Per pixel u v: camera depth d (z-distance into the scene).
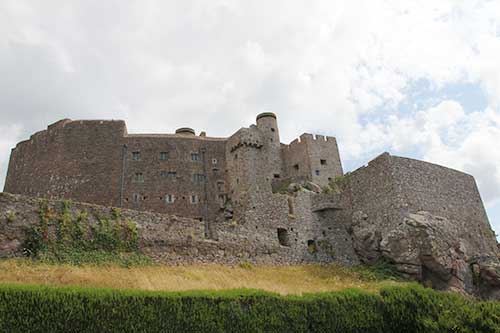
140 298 17.36
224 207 50.38
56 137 50.41
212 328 17.95
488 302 22.62
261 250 37.81
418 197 39.81
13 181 50.94
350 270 38.31
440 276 35.75
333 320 20.98
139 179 49.31
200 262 31.94
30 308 15.41
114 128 51.59
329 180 54.16
